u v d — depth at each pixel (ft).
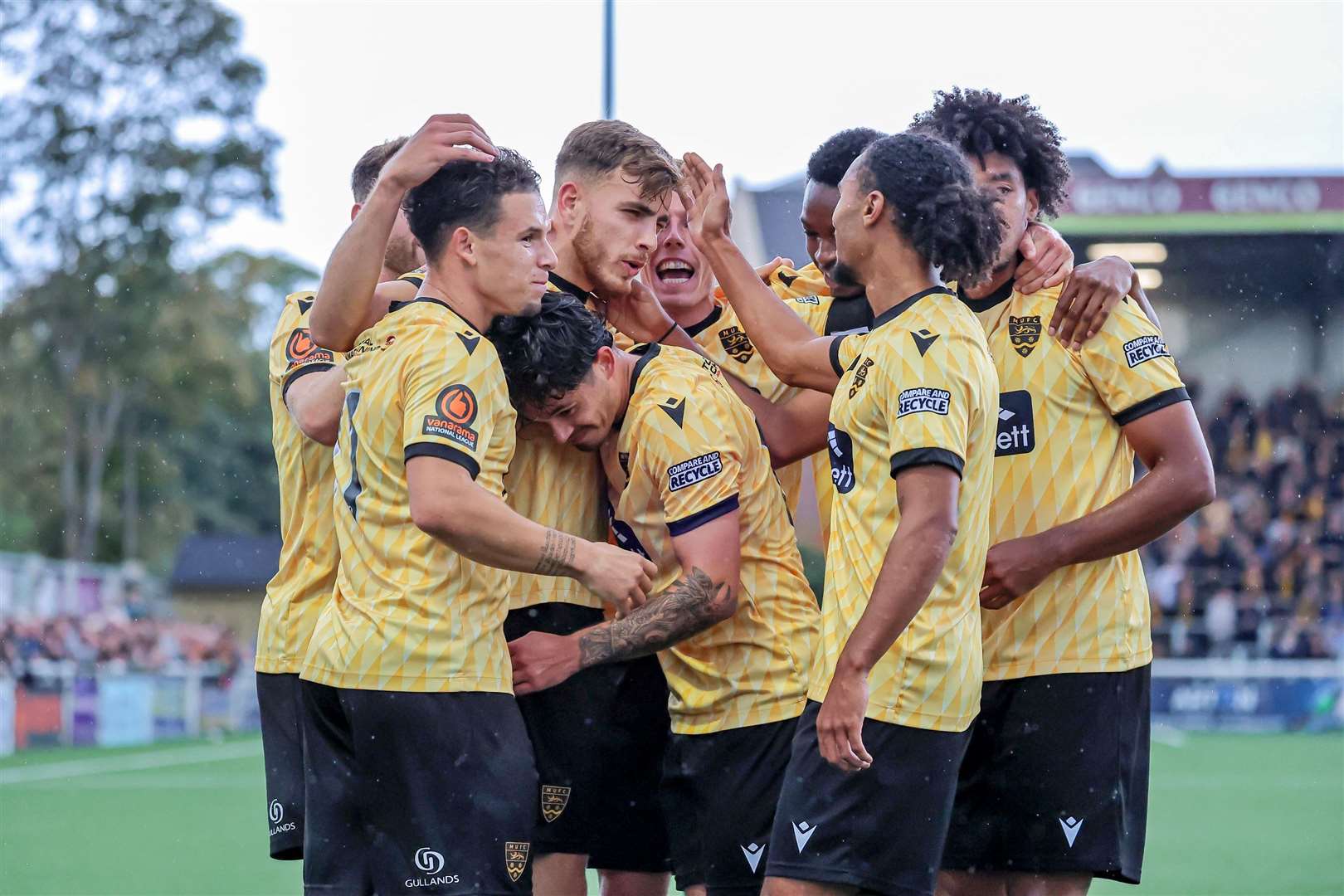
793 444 13.67
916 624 11.18
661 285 14.48
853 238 11.66
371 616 11.34
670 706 13.08
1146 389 12.51
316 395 12.46
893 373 11.06
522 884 11.30
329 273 11.71
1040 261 12.97
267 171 117.60
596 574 11.30
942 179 11.35
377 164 14.51
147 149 114.93
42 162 113.70
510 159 11.84
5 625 59.62
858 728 10.64
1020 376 12.85
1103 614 12.80
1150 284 83.46
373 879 11.54
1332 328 83.97
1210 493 12.44
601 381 12.37
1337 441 79.20
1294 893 23.85
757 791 12.55
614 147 13.05
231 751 54.44
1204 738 55.72
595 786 13.61
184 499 123.13
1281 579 73.51
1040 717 12.72
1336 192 71.72
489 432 11.31
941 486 10.67
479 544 10.99
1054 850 12.75
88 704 56.95
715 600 11.89
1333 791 38.47
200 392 117.50
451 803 11.18
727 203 13.29
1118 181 71.92
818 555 53.72
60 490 113.91
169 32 115.85
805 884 11.15
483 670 11.43
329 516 13.69
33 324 113.39
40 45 114.32
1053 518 12.73
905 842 11.10
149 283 114.32
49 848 29.43
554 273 13.44
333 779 11.85
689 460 12.10
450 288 11.82
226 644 72.74
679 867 13.21
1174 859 27.43
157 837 31.07
